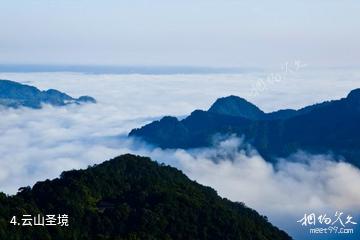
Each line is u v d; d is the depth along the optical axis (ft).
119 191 564.30
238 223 540.93
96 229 490.49
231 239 516.32
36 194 534.37
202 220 528.63
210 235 514.68
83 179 563.48
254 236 542.57
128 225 498.28
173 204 533.14
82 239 469.98
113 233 487.61
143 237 469.16
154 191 560.61
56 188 538.47
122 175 602.44
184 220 518.78
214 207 554.87
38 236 460.14
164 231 497.87
